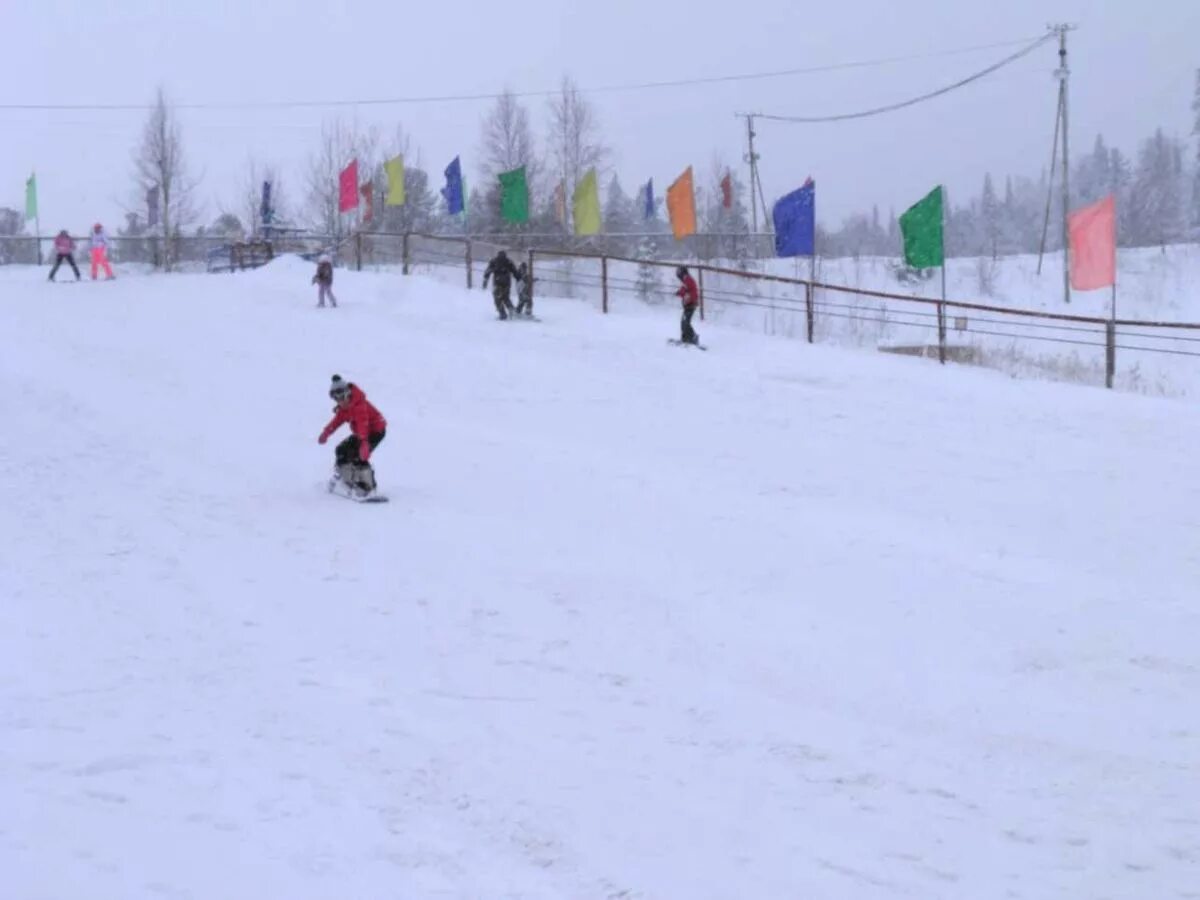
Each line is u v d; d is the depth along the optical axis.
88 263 54.25
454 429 18.44
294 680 8.57
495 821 6.41
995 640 9.78
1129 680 8.94
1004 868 6.08
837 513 13.88
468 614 10.21
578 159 54.97
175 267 53.44
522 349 25.50
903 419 19.50
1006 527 13.29
